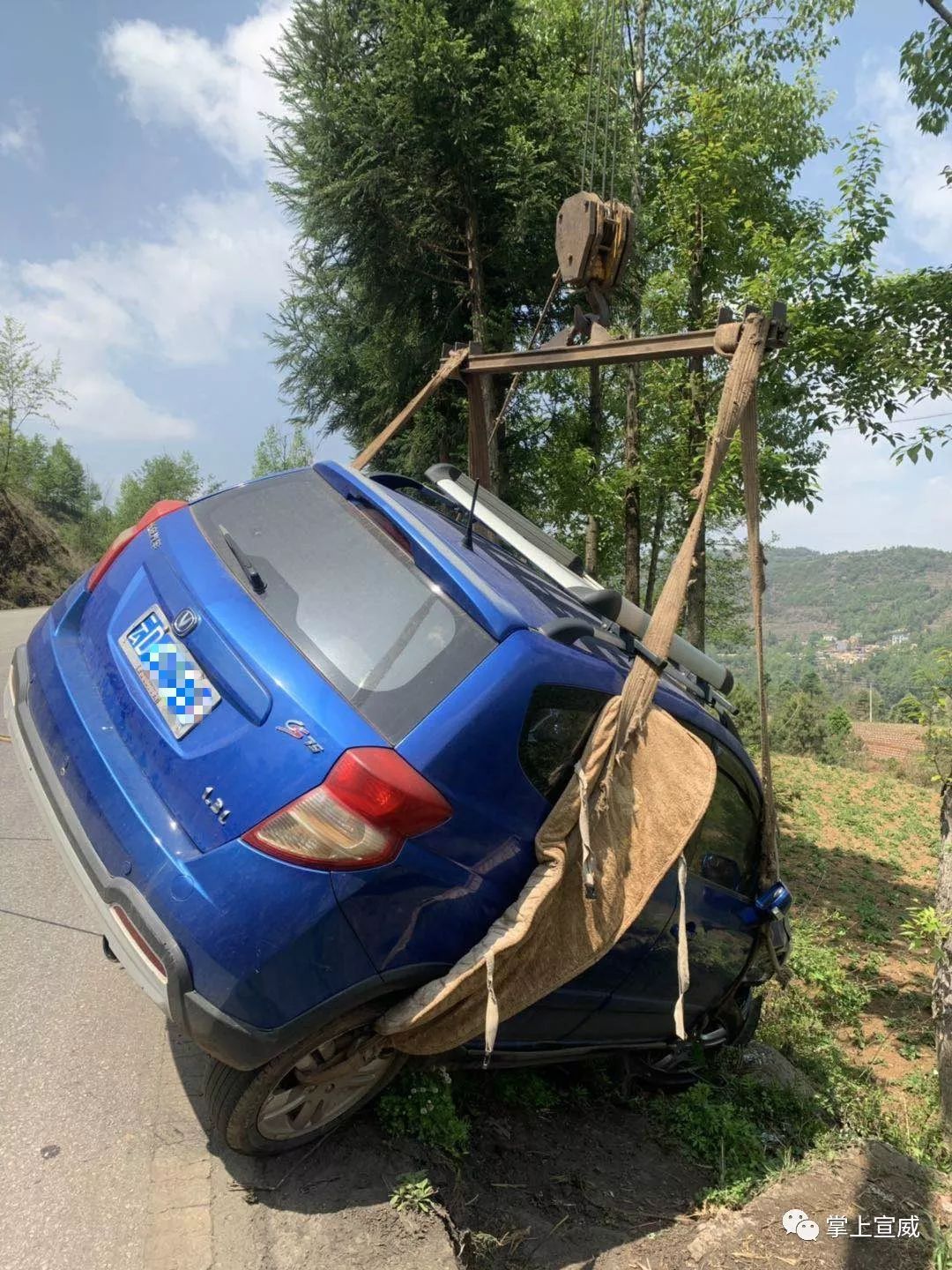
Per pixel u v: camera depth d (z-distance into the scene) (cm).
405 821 244
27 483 4644
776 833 445
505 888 277
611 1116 418
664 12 1309
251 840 236
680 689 407
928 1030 783
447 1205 287
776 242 952
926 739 596
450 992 252
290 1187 272
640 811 302
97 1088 303
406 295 1594
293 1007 238
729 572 2514
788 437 995
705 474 324
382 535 307
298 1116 280
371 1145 298
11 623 1716
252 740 246
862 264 881
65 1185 259
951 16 635
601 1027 376
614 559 2048
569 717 300
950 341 801
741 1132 416
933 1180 389
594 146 1234
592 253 550
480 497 368
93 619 322
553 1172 349
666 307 1150
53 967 375
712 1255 307
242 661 258
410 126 1367
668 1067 460
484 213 1535
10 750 670
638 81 1301
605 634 347
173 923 234
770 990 714
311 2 1340
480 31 1402
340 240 1527
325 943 238
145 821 251
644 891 294
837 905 1155
